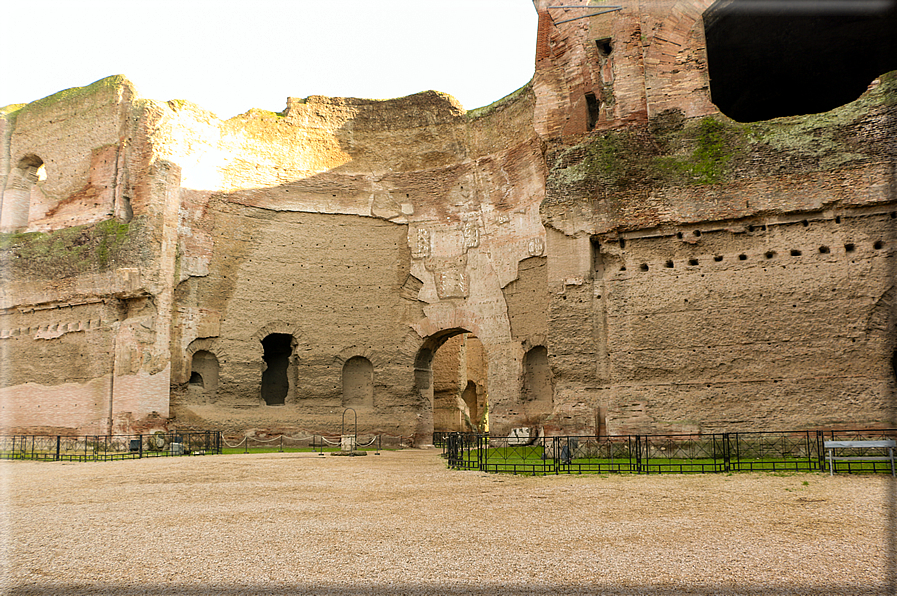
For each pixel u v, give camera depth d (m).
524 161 27.55
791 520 7.90
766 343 16.73
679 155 18.66
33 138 30.00
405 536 7.35
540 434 25.22
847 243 16.45
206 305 27.81
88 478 14.23
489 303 28.14
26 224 30.08
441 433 31.47
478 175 29.69
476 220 29.38
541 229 26.39
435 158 31.19
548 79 22.17
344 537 7.36
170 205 27.00
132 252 25.88
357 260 31.05
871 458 11.97
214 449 24.03
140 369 25.06
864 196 16.31
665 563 6.05
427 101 31.67
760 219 17.38
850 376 15.85
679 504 9.23
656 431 17.31
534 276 26.47
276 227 30.25
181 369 26.70
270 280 29.62
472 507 9.35
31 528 8.22
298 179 31.14
